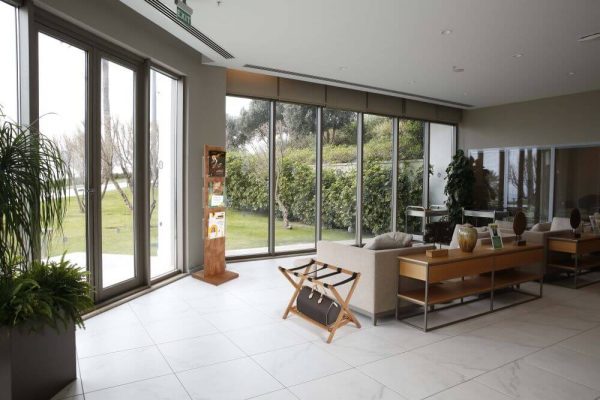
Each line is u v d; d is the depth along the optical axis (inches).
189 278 237.0
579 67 250.2
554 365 131.0
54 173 106.7
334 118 325.1
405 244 176.7
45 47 152.1
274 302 193.8
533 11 167.0
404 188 376.8
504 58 232.1
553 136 340.2
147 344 143.6
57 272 112.0
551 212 343.3
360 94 331.3
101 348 139.6
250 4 163.9
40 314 99.4
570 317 178.9
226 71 264.5
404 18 175.8
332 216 329.1
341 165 331.9
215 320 168.9
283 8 167.5
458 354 138.4
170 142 241.0
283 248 305.7
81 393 110.0
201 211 254.4
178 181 242.5
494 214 355.3
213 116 256.4
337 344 145.8
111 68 186.1
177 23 184.9
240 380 118.6
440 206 402.0
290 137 303.9
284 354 136.8
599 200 315.0
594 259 256.7
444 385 117.0
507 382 119.3
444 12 168.9
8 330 91.7
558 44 207.3
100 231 179.3
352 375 122.4
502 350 142.3
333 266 169.6
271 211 296.2
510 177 370.0
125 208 198.2
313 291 165.9
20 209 91.4
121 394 110.0
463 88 308.5
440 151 404.5
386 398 109.7
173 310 180.5
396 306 170.1
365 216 349.7
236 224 285.7
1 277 97.7
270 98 286.8
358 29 189.3
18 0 136.9
